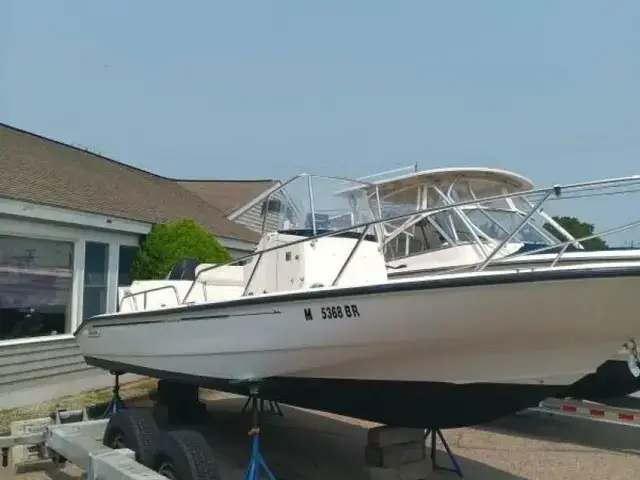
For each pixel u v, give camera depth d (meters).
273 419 8.10
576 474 5.94
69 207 9.52
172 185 18.70
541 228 7.53
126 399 8.92
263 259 5.84
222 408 8.91
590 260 6.78
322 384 5.10
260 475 5.58
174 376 5.87
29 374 8.98
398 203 8.39
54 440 5.30
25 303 9.12
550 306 4.03
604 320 4.04
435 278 4.20
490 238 7.46
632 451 6.68
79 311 9.98
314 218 6.30
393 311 4.36
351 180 6.80
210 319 5.34
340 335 4.59
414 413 5.08
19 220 8.92
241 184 21.62
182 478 4.19
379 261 5.72
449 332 4.32
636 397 8.88
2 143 12.36
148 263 11.09
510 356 4.42
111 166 16.23
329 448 6.67
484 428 7.75
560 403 7.33
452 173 8.03
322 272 5.37
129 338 6.36
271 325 4.90
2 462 5.62
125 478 4.00
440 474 5.86
